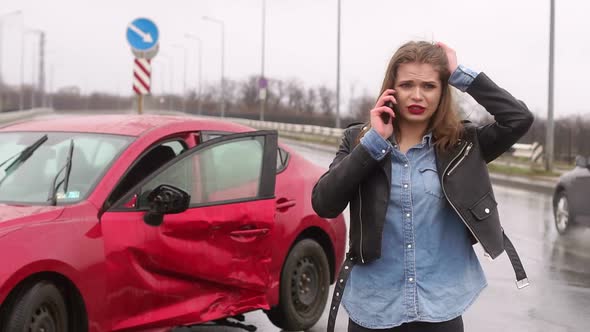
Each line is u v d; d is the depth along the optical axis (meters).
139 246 4.62
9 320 4.09
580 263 9.64
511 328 6.56
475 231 2.98
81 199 4.62
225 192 5.16
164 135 5.18
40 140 5.18
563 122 29.92
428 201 3.04
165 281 4.79
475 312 7.11
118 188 4.73
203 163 5.11
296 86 85.81
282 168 6.12
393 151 3.05
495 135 3.08
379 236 3.02
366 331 3.11
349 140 3.23
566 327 6.62
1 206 4.60
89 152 4.98
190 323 4.93
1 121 56.53
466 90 3.08
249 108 98.50
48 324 4.27
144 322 4.69
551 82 23.58
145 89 15.56
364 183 3.05
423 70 3.06
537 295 7.83
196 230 4.91
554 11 23.33
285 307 5.92
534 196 18.41
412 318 3.04
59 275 4.31
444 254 3.07
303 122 67.44
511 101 3.03
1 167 5.02
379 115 3.00
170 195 4.59
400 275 3.06
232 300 5.21
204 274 4.96
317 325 6.41
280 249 5.81
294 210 5.96
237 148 5.34
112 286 4.52
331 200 3.03
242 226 5.18
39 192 4.76
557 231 12.38
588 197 11.31
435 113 3.11
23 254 4.09
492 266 9.37
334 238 6.43
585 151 28.81
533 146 24.92
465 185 3.00
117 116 5.68
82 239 4.39
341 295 3.09
